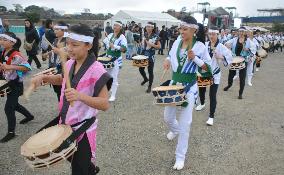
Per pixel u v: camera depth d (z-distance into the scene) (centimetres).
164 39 1873
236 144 519
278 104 784
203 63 407
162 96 398
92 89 271
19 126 555
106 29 1507
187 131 417
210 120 598
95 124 285
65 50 288
